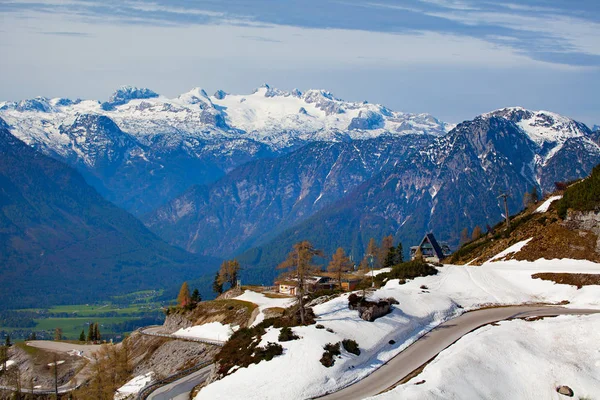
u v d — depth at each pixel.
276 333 93.25
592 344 84.75
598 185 128.88
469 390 76.25
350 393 78.31
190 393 95.25
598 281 111.44
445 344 90.94
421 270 128.62
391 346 90.81
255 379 82.31
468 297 112.75
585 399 75.12
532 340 87.81
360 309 98.31
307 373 81.44
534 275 119.12
